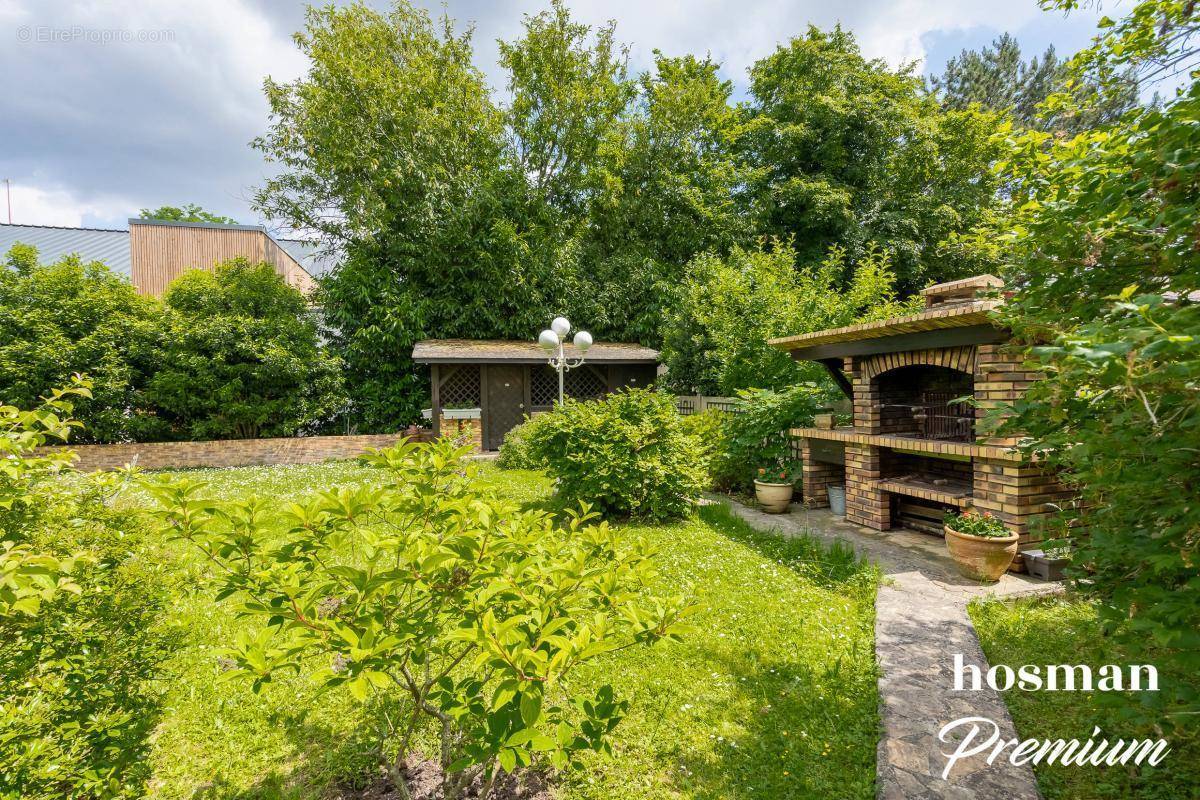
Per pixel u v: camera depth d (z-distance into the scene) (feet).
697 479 23.27
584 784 8.02
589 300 55.06
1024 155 10.05
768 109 67.41
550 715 7.16
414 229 48.01
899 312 32.04
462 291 51.13
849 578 15.71
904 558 17.56
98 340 36.32
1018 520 15.83
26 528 6.55
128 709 7.48
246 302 42.42
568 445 23.08
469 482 8.21
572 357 46.34
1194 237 6.36
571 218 56.59
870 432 21.44
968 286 17.52
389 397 48.65
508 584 6.06
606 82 59.88
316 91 46.21
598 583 7.14
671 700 10.03
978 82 92.89
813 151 62.80
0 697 5.83
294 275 67.51
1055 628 12.27
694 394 41.52
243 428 42.16
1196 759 7.82
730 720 9.52
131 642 7.57
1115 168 7.65
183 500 6.50
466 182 50.16
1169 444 5.34
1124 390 5.42
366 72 46.98
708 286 39.83
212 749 8.86
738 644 12.04
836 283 52.44
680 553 18.24
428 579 6.51
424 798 7.79
